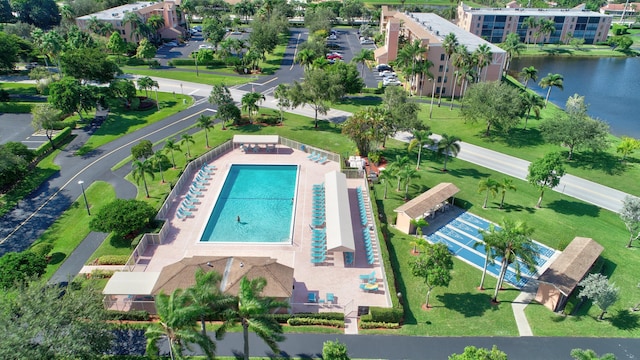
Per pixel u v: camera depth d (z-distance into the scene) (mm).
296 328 43219
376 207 62125
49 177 73000
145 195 67312
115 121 96062
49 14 188750
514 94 86438
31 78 110625
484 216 63125
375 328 43406
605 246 56688
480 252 55594
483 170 77125
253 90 116938
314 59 118562
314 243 55750
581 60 170750
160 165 70375
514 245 42875
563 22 184125
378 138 75562
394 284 47656
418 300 47188
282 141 85062
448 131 94500
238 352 40406
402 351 40719
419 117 101438
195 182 70500
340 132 91562
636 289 49094
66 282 49750
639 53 176000
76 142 86000
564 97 129375
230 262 47688
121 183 71188
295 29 198875
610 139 92250
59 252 54875
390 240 57375
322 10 188375
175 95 112562
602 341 41938
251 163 77688
